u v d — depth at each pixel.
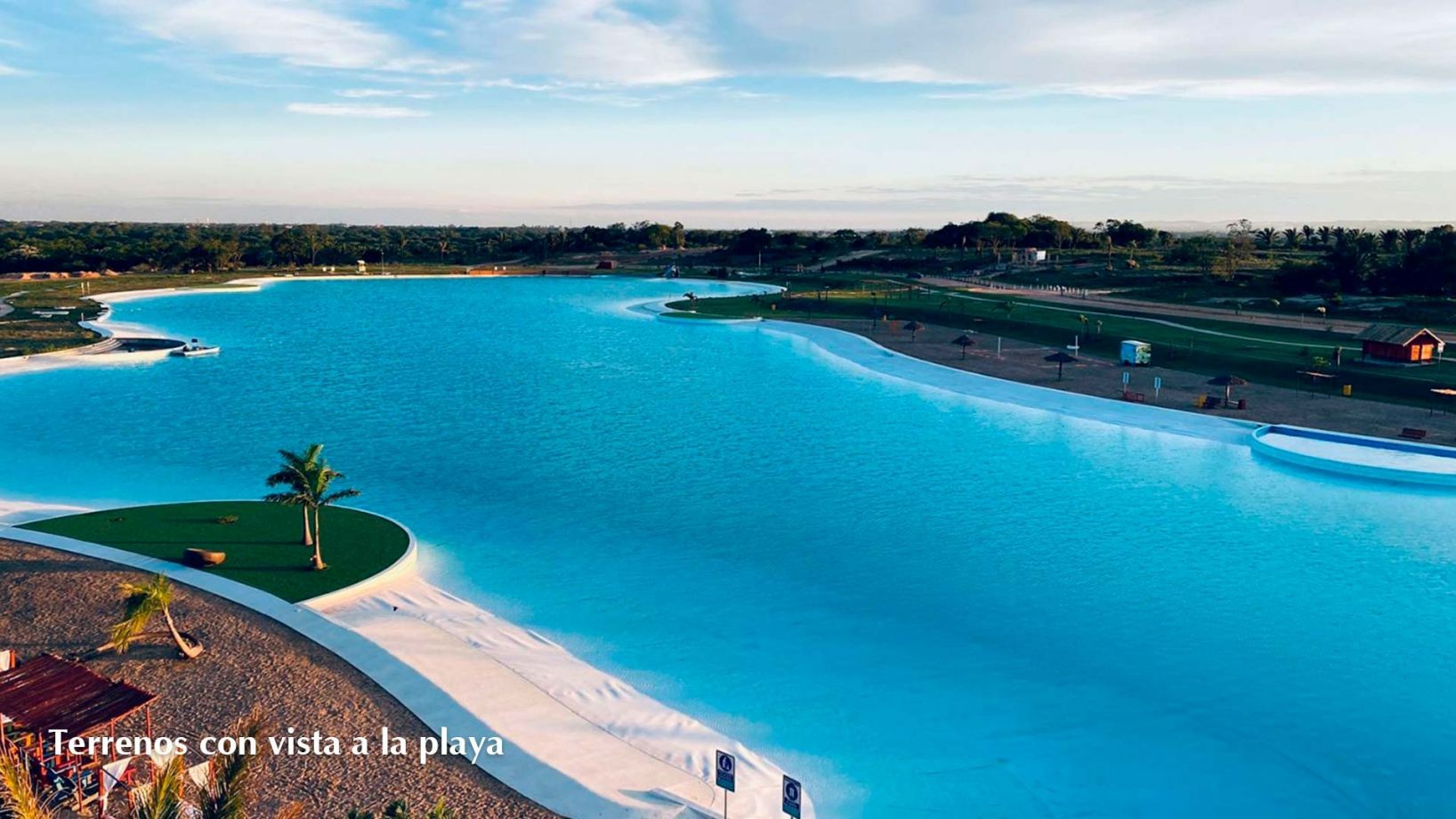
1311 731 30.55
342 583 39.41
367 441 68.62
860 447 67.12
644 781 27.17
